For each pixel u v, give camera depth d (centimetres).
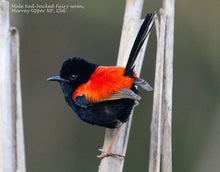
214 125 1405
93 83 756
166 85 704
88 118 791
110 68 765
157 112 659
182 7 1404
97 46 1475
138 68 783
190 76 1464
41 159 1469
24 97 1477
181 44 1439
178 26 1422
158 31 728
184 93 1465
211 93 1448
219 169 1351
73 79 805
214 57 1416
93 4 1427
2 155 536
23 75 1470
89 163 1465
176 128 1448
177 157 1412
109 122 759
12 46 560
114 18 1446
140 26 784
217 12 1381
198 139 1424
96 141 1482
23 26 1434
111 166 696
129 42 789
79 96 777
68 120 1498
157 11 1418
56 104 1502
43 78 1488
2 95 547
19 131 551
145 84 708
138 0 795
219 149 1372
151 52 1431
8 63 555
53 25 1474
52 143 1486
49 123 1493
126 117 752
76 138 1491
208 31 1405
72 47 1483
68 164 1473
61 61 1486
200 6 1395
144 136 1427
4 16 558
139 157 1424
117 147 719
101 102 754
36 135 1482
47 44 1477
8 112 546
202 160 1376
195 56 1448
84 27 1477
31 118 1477
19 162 545
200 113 1448
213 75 1441
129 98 700
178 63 1461
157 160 645
